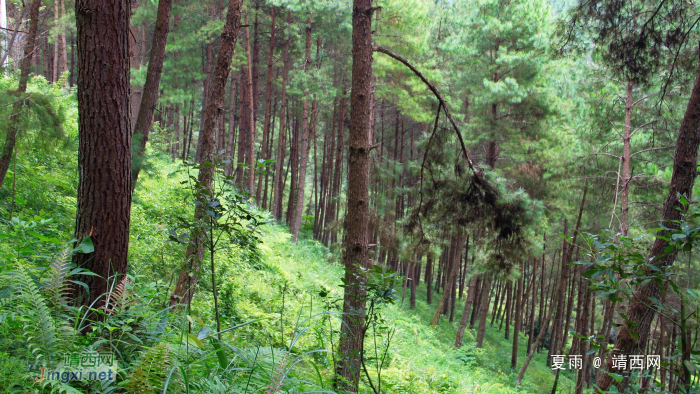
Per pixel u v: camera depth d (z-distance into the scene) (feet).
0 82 27.07
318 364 17.95
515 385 54.54
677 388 9.52
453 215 24.04
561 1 48.57
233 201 12.56
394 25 53.88
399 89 59.36
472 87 58.75
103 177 12.17
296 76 63.57
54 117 18.94
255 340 18.48
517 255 23.89
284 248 52.37
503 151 60.08
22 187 23.63
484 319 64.85
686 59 25.12
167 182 39.22
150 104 24.52
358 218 18.02
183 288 17.57
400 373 24.18
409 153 105.60
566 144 53.98
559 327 79.61
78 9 11.98
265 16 76.84
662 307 9.75
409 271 78.79
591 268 10.16
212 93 20.06
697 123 20.11
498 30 54.70
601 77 46.62
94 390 8.25
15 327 9.50
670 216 20.06
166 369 8.35
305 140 67.46
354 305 16.02
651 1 23.34
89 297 11.67
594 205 55.67
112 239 12.35
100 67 12.01
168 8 24.71
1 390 7.41
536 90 54.75
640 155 47.01
